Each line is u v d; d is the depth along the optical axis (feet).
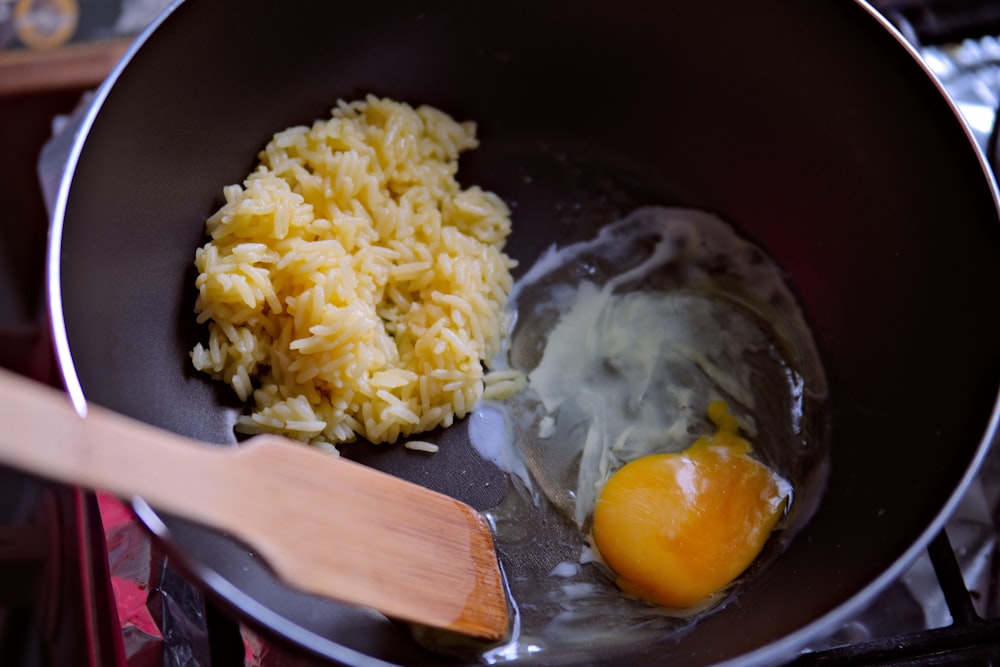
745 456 1.04
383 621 0.95
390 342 1.06
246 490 0.80
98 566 1.03
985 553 0.98
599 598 1.00
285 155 1.08
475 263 1.09
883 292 1.04
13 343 1.25
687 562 0.99
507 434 1.07
